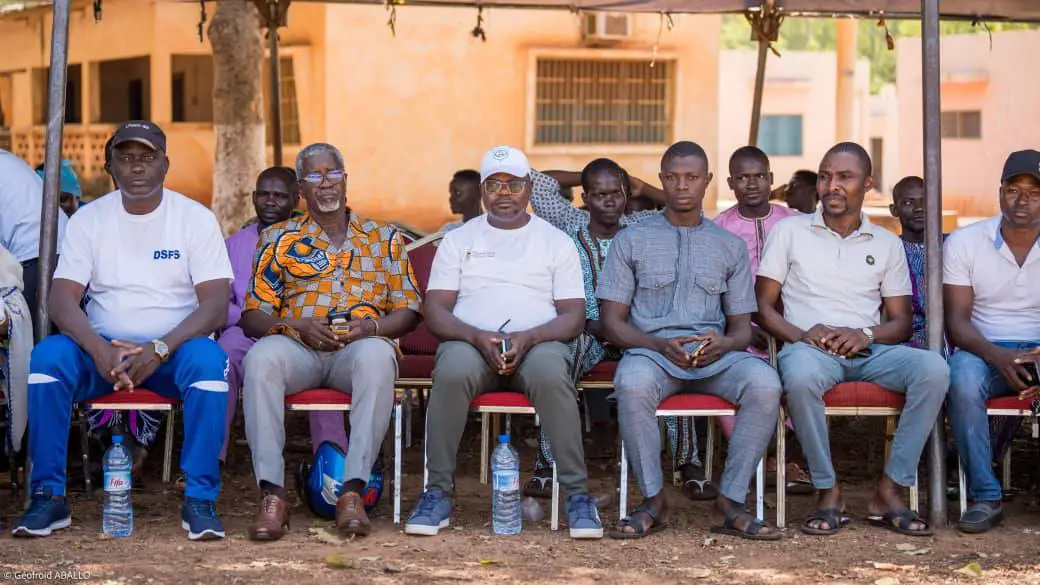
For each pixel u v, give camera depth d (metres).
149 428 6.59
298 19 15.06
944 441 5.91
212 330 5.76
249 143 12.23
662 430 7.12
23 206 6.26
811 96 34.75
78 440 6.83
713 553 5.45
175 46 16.42
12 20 18.89
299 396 5.76
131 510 5.66
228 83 12.16
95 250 5.77
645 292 6.04
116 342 5.55
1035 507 6.28
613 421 8.15
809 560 5.34
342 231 6.11
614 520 6.04
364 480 5.65
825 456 5.78
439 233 7.24
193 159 16.38
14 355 5.79
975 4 8.91
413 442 7.67
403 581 4.97
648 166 16.08
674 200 6.04
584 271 6.66
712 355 5.75
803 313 6.15
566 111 15.71
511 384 5.88
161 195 5.83
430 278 6.08
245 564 5.17
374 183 15.01
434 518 5.68
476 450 7.66
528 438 8.09
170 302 5.82
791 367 5.77
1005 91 27.64
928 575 5.12
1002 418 6.42
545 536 5.71
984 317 6.16
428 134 15.17
